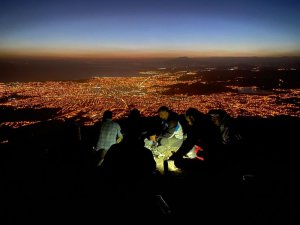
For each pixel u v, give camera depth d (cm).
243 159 530
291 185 439
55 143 786
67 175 554
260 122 1002
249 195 414
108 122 592
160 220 363
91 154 655
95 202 425
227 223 349
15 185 515
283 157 582
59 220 385
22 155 698
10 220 389
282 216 357
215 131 520
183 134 659
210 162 501
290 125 941
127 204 402
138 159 392
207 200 408
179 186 457
